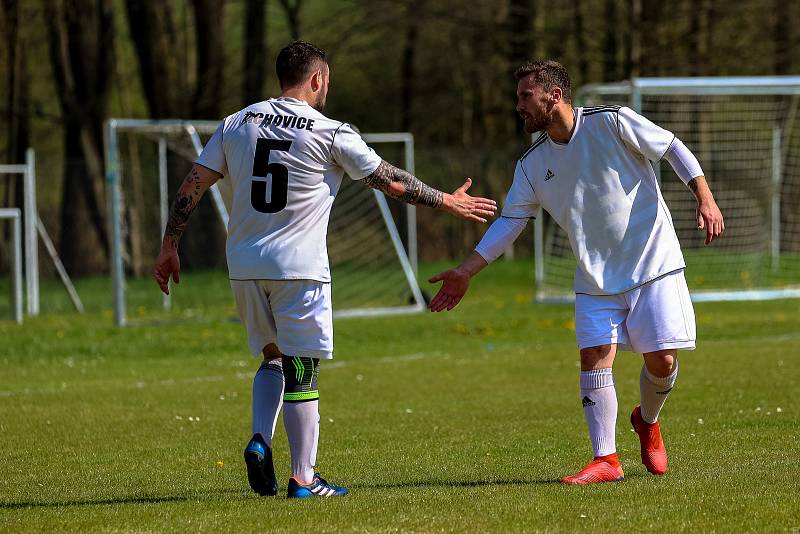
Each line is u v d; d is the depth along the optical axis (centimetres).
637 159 2081
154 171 9094
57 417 3272
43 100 11519
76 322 6625
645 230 2072
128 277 9150
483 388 3766
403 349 5100
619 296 2080
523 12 10594
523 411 3231
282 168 1952
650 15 10206
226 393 3781
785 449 2450
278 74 2042
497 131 12975
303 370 1975
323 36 11506
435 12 10919
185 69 11450
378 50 12062
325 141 1962
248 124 1989
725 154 8381
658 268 2066
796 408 3080
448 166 9612
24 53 10156
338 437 2836
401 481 2216
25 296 8294
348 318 6588
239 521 1758
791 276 8119
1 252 9606
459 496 1933
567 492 1941
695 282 7731
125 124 6294
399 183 2009
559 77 2069
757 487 1950
